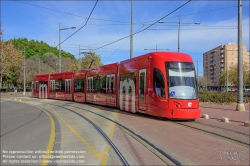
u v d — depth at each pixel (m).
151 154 7.39
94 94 24.11
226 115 16.36
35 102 31.16
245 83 80.38
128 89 17.52
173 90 13.47
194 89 13.76
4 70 60.91
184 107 13.23
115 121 13.64
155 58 14.52
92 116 15.98
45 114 18.02
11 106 26.88
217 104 25.36
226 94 27.78
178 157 7.08
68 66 74.94
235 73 85.50
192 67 14.16
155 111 14.12
